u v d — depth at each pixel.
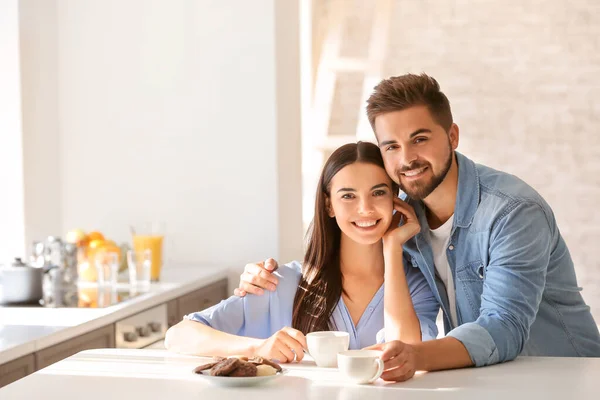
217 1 4.37
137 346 3.29
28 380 1.96
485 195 2.36
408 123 2.29
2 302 3.25
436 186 2.33
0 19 4.10
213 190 4.41
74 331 2.79
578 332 2.53
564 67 6.18
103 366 2.12
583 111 6.18
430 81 2.32
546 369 2.03
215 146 4.40
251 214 4.37
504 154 6.25
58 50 4.53
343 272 2.50
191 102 4.42
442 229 2.45
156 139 4.46
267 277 2.49
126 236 4.50
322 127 6.12
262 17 4.34
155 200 4.47
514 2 6.20
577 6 6.15
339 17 6.13
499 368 2.05
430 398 1.75
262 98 4.35
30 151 4.21
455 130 2.43
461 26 6.25
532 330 2.50
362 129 6.18
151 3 4.45
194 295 3.89
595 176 6.18
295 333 2.18
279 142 4.37
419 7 6.28
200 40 4.40
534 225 2.26
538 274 2.22
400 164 2.31
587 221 6.20
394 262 2.41
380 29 6.06
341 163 2.39
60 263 3.66
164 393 1.82
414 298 2.55
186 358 2.23
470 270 2.40
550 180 6.23
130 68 4.48
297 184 4.63
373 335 2.49
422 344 2.00
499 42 6.23
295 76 4.65
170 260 4.46
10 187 4.12
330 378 1.96
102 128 4.51
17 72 4.10
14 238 4.12
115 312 3.08
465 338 2.06
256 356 2.01
